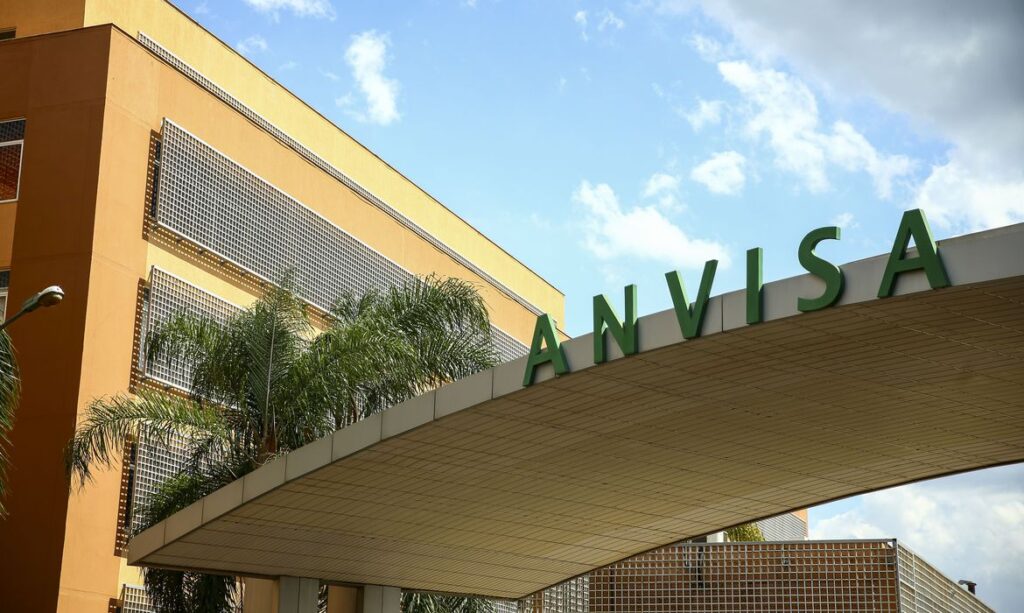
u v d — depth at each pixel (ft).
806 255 48.85
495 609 114.21
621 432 64.39
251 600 80.79
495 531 78.02
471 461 65.98
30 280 90.74
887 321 50.29
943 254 45.39
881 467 74.23
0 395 63.16
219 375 79.15
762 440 67.56
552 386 57.47
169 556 70.59
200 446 80.43
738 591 102.68
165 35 112.06
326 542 73.51
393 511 70.95
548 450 65.82
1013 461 72.79
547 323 56.90
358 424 62.59
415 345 86.79
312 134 128.98
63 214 91.66
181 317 82.02
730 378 57.67
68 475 76.48
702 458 69.92
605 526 80.94
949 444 69.82
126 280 93.20
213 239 102.17
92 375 88.38
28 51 96.48
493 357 90.53
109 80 94.02
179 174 98.78
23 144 94.48
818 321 50.26
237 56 119.96
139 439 86.33
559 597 115.65
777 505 81.00
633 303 53.98
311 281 114.73
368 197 131.44
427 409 60.54
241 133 108.68
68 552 84.23
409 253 134.10
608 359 54.54
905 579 99.14
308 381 78.28
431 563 81.87
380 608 82.94
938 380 58.59
